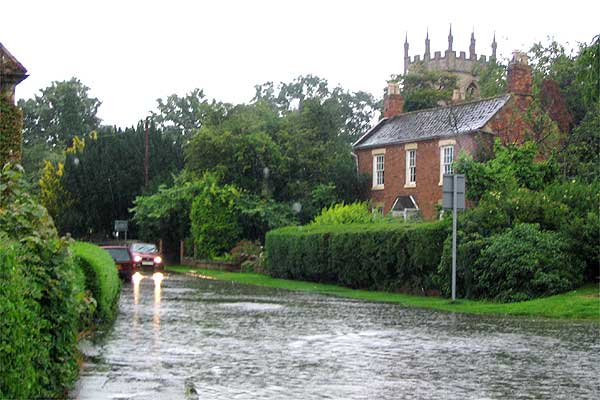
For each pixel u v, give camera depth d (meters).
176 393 11.03
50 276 10.12
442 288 30.94
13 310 7.57
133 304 26.31
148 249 51.62
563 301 24.94
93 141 65.69
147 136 63.16
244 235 54.75
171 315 22.77
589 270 28.48
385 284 34.91
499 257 27.80
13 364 7.68
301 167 54.72
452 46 145.75
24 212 10.42
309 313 24.03
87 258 18.98
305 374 13.20
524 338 17.97
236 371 13.44
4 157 25.28
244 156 54.47
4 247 7.91
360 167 54.91
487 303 27.62
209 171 55.34
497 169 35.94
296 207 53.41
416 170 49.94
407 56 148.62
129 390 11.15
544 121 43.75
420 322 21.55
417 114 53.00
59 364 10.25
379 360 14.75
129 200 64.50
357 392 11.68
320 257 39.66
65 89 104.50
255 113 58.69
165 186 58.97
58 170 69.44
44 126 105.00
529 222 29.67
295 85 102.19
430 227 31.55
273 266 45.19
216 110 58.66
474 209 30.86
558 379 12.78
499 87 69.44
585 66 29.17
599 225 27.78
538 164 37.25
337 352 15.75
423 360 14.73
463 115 48.25
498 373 13.35
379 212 49.50
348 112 95.56
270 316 22.92
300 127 57.84
